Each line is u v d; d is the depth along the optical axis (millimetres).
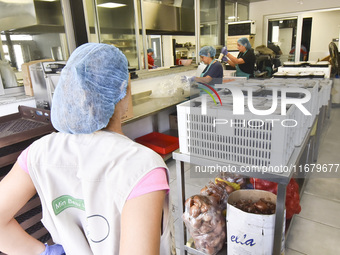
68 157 612
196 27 4332
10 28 2332
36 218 1714
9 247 715
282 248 1323
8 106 2168
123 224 521
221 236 1427
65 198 645
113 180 554
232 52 5094
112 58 665
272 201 1387
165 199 597
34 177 639
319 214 2049
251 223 1220
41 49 2594
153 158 578
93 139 630
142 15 3369
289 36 6477
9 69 2373
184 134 1316
